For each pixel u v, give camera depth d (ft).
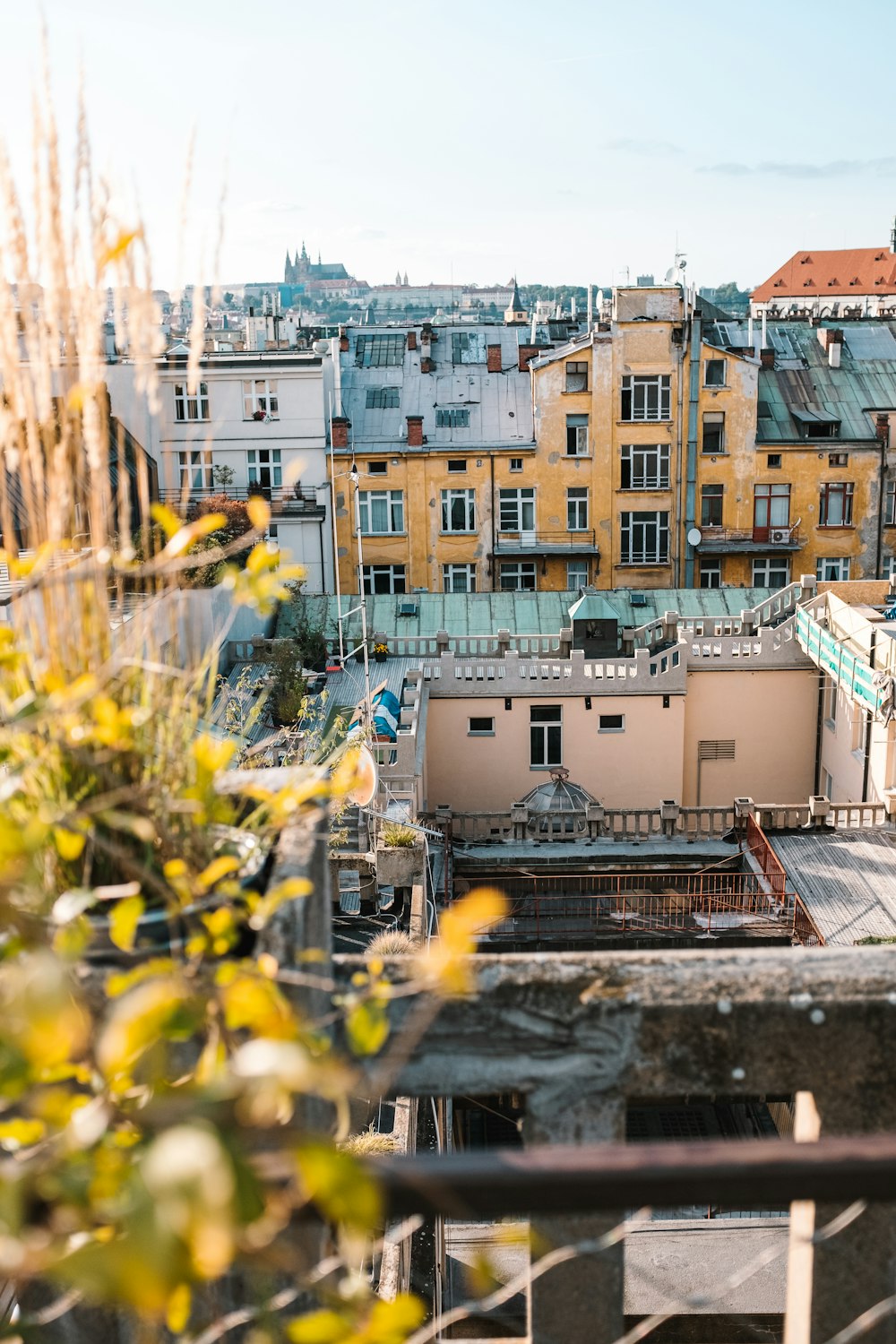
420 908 47.32
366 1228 4.66
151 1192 4.05
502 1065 10.93
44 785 9.62
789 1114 67.77
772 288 481.46
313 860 11.03
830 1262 11.02
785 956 11.21
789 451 151.33
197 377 9.62
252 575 8.91
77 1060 6.77
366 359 166.71
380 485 150.20
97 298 9.14
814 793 107.14
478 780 104.78
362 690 98.53
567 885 88.79
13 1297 8.77
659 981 10.90
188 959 9.26
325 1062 6.60
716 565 155.33
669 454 150.61
